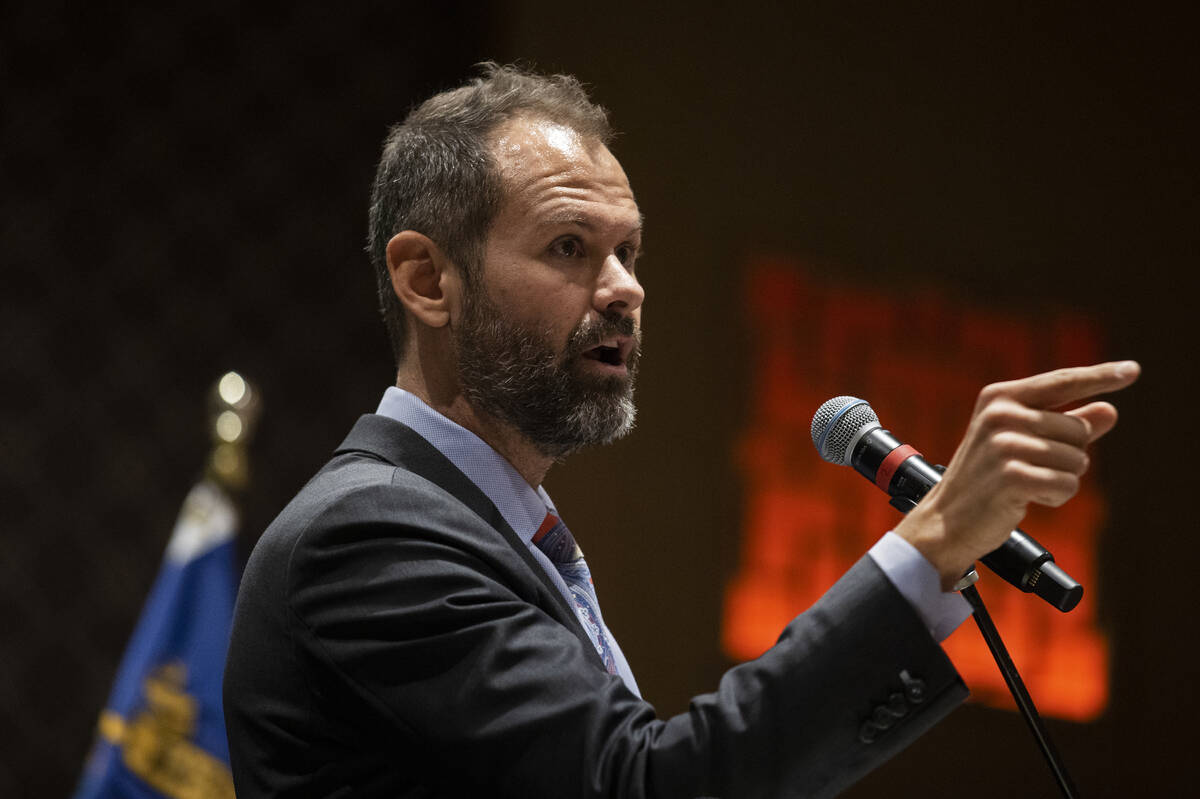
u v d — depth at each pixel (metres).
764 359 12.52
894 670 3.20
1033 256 13.64
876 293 13.02
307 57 11.77
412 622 3.43
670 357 12.21
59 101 11.09
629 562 11.89
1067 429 3.11
